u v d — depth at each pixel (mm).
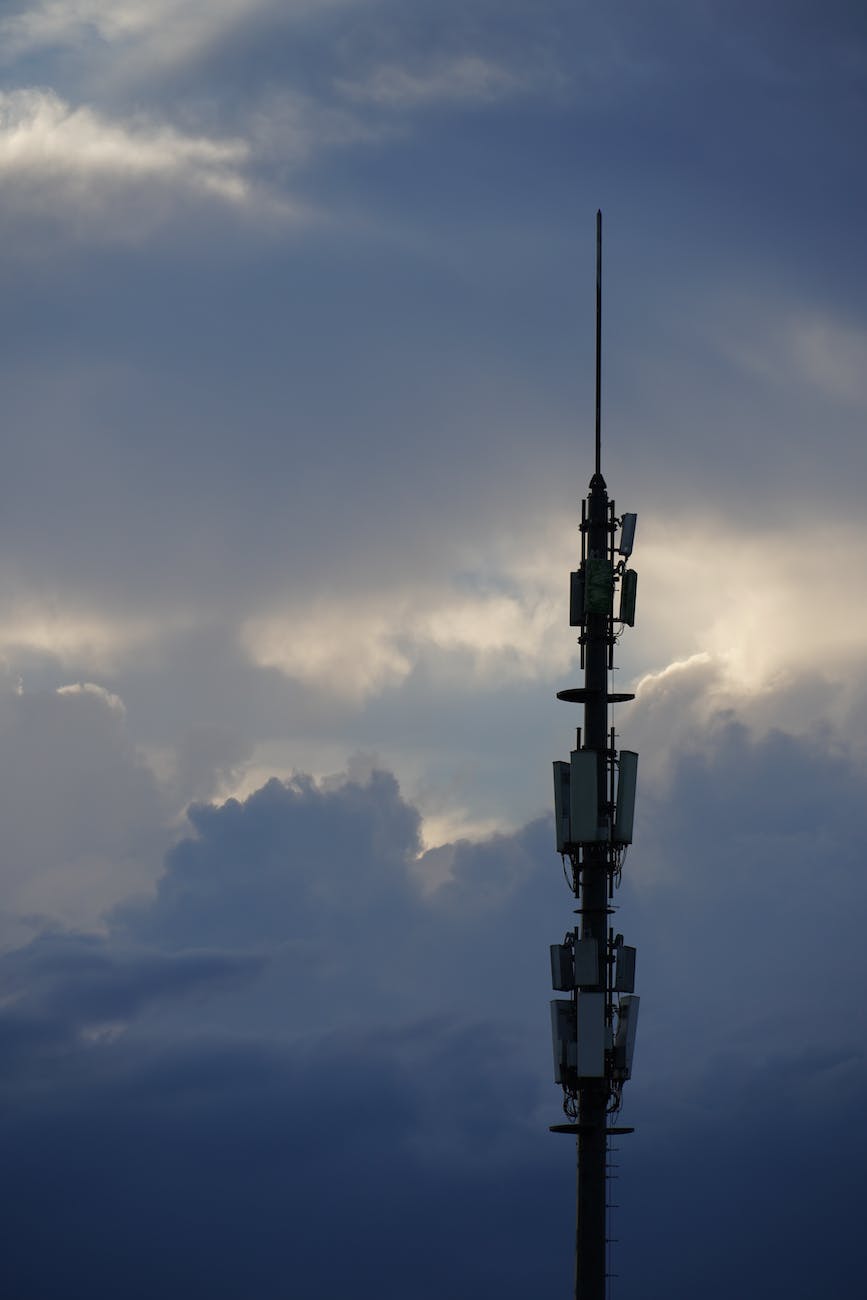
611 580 81000
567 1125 76938
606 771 79250
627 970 77812
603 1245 76000
